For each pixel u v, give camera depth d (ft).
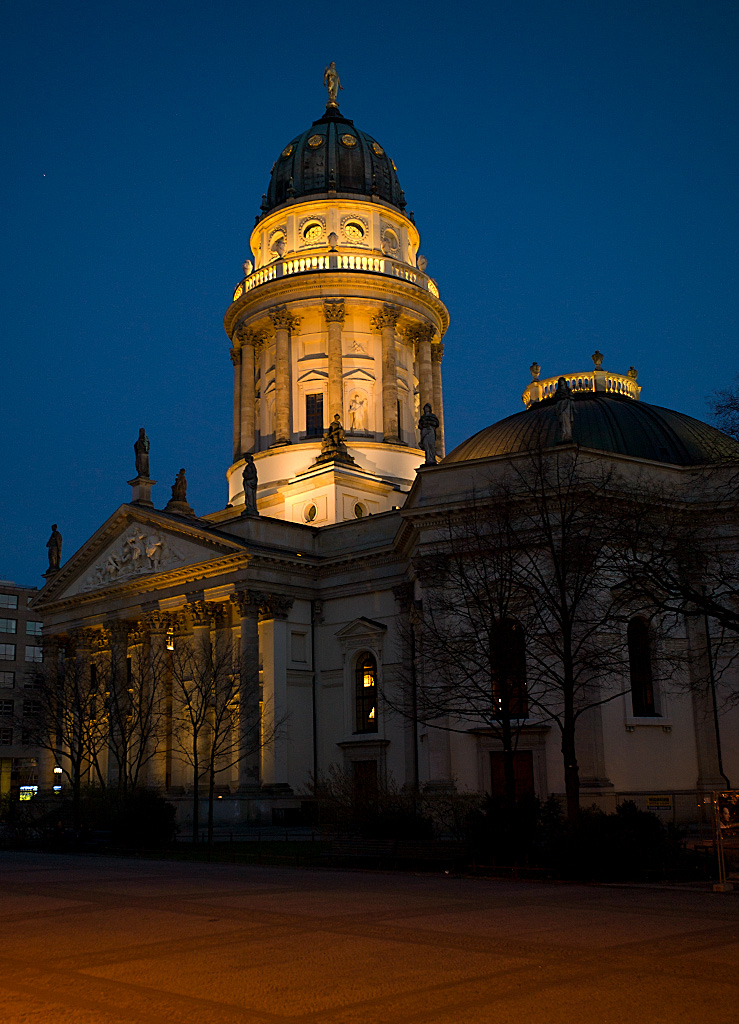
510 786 125.59
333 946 59.21
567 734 119.85
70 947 60.64
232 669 218.79
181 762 232.53
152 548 255.29
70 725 243.60
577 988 46.91
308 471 263.29
